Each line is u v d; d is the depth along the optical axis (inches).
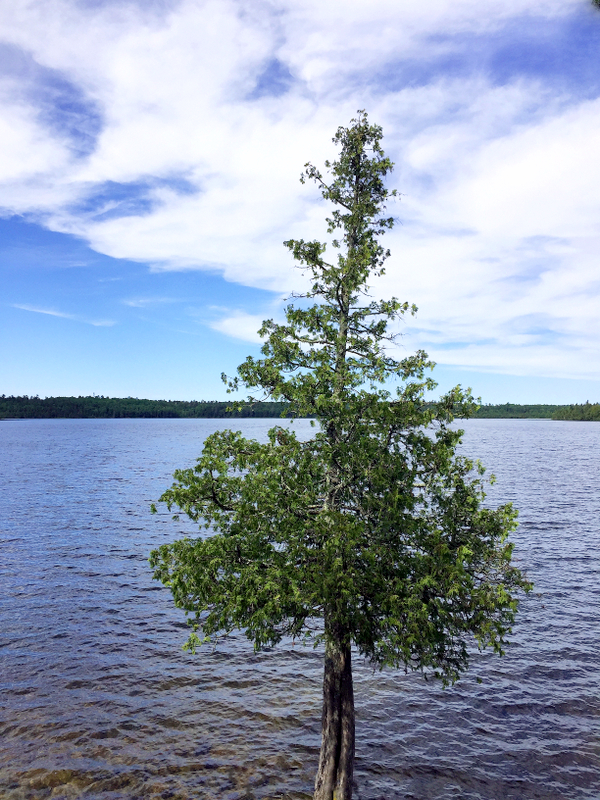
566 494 2239.2
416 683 765.9
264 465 462.3
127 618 972.6
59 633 904.9
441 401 476.7
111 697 709.9
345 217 539.2
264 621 445.4
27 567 1250.0
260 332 515.8
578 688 741.9
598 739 630.5
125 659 818.8
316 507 490.0
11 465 3427.7
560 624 943.0
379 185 541.3
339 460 479.2
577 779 563.8
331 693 479.5
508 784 556.7
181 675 773.3
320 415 471.5
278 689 740.0
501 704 706.2
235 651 856.9
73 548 1411.2
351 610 420.8
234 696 719.7
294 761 584.7
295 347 496.1
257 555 452.1
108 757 585.6
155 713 674.2
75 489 2405.3
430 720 674.2
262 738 625.6
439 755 603.5
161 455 4247.0
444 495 484.7
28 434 7682.1
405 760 594.9
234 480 476.4
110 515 1825.8
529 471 3083.2
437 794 543.2
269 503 448.8
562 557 1307.8
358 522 442.3
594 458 3973.9
